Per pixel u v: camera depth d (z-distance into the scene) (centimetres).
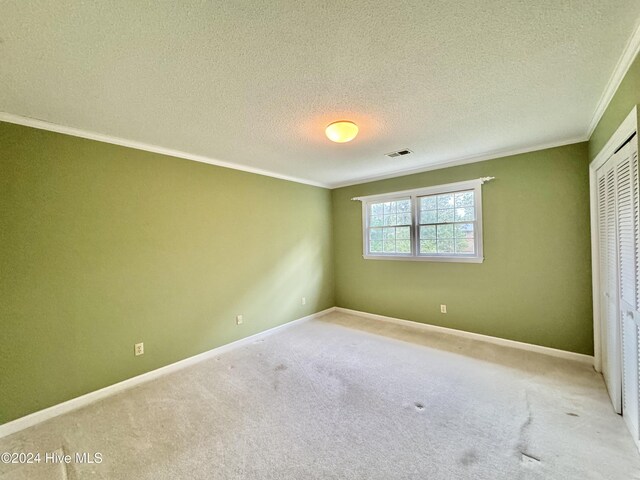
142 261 278
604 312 248
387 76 170
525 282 321
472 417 202
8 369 204
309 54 148
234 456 171
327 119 227
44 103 192
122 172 265
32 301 216
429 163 369
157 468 163
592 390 232
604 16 125
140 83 171
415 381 254
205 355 323
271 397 234
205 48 141
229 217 355
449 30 132
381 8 118
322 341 362
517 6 119
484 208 346
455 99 200
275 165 370
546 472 153
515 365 281
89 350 243
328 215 507
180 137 263
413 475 154
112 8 114
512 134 270
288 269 430
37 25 121
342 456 168
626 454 164
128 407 226
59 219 229
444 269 383
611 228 215
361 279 476
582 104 210
